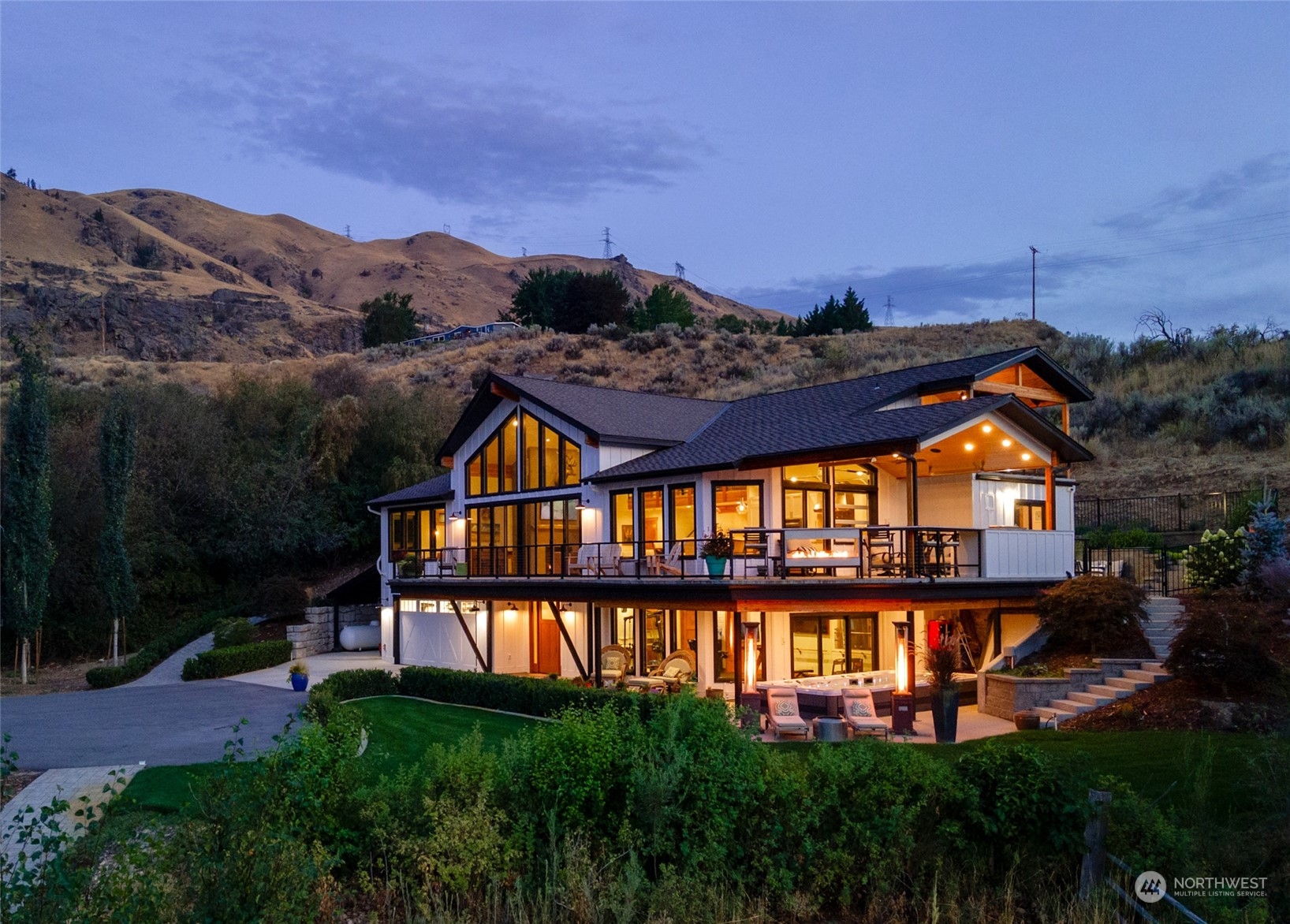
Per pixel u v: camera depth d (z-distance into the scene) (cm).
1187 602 1784
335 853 878
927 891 900
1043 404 2589
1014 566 2172
